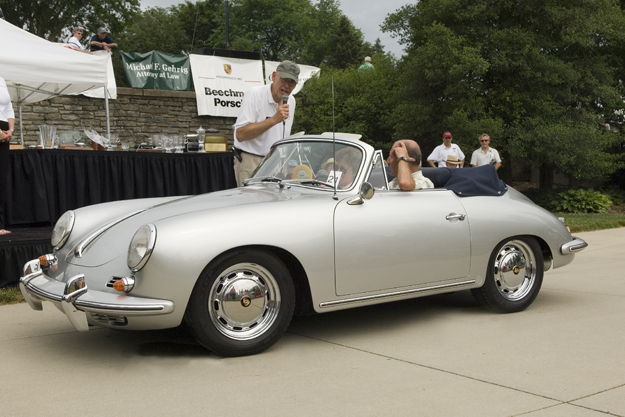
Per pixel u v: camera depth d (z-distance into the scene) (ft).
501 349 11.36
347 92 63.16
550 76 48.16
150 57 45.42
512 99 48.80
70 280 10.18
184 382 9.64
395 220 12.25
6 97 20.12
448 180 14.55
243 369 10.27
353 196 12.18
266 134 17.21
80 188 23.32
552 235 14.53
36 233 20.02
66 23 112.37
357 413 8.30
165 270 9.88
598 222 34.81
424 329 12.93
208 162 26.55
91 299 9.96
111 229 11.64
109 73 41.86
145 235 10.03
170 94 45.06
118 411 8.45
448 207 13.15
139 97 43.93
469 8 48.49
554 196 49.88
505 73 49.78
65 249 11.98
